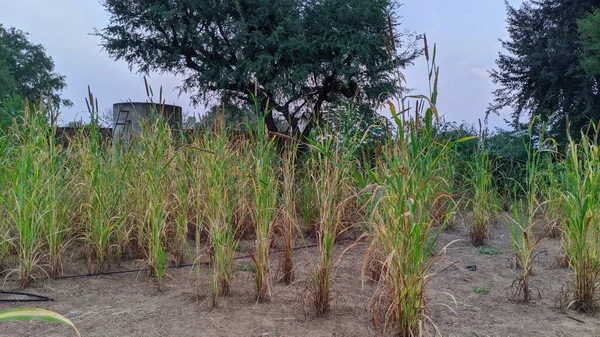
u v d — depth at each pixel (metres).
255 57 13.25
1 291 3.96
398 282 2.81
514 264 5.04
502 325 3.35
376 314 3.12
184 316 3.47
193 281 4.33
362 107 13.97
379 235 2.86
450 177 7.04
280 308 3.62
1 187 4.51
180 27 13.16
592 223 3.58
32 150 4.31
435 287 4.30
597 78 17.47
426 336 2.90
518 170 9.45
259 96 13.63
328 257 3.43
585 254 3.63
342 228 5.32
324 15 13.48
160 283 4.04
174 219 4.96
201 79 14.45
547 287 4.35
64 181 4.98
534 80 19.70
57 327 3.28
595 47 15.41
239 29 12.78
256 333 3.17
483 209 6.24
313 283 3.57
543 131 4.35
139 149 5.13
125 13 14.45
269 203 3.87
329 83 14.77
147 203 4.68
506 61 20.56
